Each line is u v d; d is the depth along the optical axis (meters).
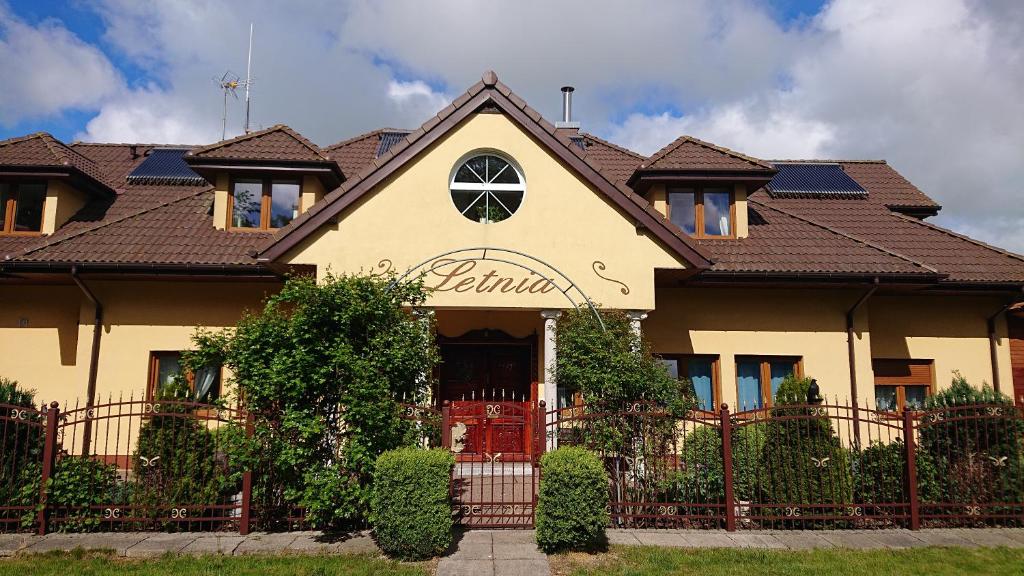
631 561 7.66
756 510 9.25
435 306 11.84
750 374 14.14
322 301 8.69
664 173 14.16
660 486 9.16
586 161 12.25
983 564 7.64
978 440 9.40
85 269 12.55
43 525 8.52
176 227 13.98
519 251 12.11
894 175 18.73
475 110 12.51
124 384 13.34
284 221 14.30
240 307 13.67
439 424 9.20
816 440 9.41
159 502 8.73
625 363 9.54
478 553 7.90
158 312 13.59
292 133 14.53
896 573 7.31
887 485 9.44
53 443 8.70
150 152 18.61
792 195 17.11
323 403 8.67
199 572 7.19
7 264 12.32
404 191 12.18
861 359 13.82
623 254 12.16
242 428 8.57
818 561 7.70
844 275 12.80
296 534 8.62
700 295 14.06
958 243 14.70
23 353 13.71
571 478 7.99
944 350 14.28
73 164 14.05
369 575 7.14
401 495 7.75
